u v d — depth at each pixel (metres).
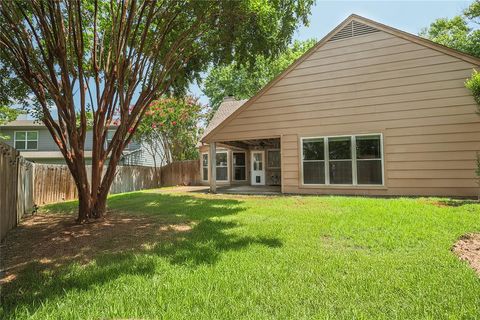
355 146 9.62
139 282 2.90
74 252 4.07
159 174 19.94
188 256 3.65
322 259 3.41
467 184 8.20
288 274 2.99
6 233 5.27
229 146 14.10
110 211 7.48
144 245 4.29
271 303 2.39
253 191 12.05
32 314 2.33
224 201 8.84
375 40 9.41
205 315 2.22
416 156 8.81
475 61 8.19
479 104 7.28
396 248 3.76
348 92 9.76
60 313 2.32
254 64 8.51
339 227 4.86
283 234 4.57
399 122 9.05
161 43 6.77
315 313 2.22
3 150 4.97
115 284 2.87
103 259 3.70
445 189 8.44
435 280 2.73
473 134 8.19
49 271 3.33
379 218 5.39
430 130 8.66
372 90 9.42
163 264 3.41
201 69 8.74
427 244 3.86
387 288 2.60
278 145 15.82
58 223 6.31
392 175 9.09
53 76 5.83
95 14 5.77
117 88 6.55
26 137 19.92
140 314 2.28
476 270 2.99
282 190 10.70
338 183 9.84
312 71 10.31
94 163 6.27
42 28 5.54
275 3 7.10
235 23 6.91
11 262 3.70
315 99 10.24
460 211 5.88
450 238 4.09
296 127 10.52
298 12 7.50
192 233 4.85
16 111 12.77
